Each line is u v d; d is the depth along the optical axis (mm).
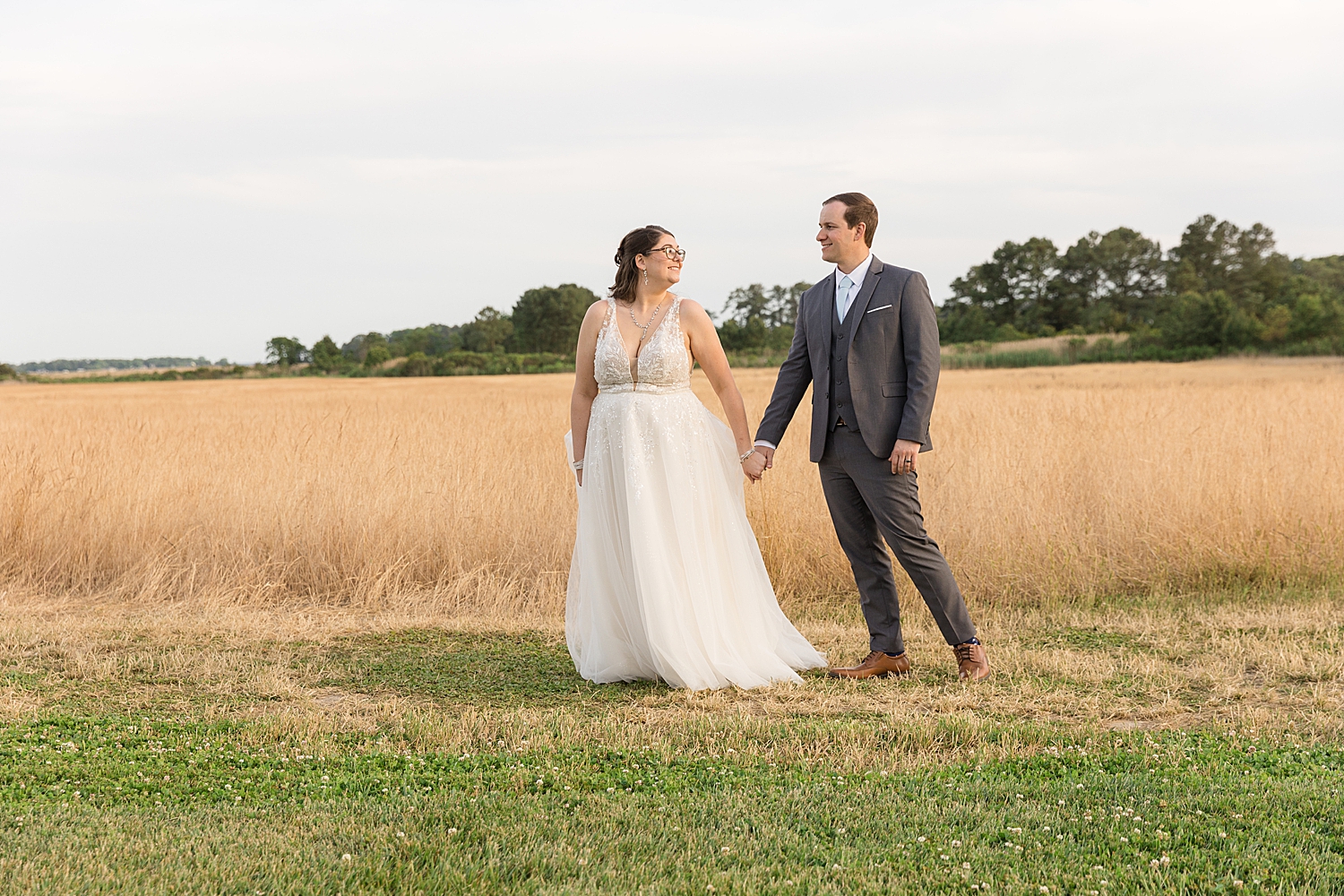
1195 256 112000
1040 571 6059
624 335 4301
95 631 5168
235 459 8430
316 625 5504
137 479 7402
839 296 4250
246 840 2496
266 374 81812
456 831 2545
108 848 2439
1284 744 3271
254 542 6723
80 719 3639
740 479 4488
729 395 4469
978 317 99062
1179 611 5574
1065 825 2586
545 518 6781
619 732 3488
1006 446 7844
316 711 3814
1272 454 7504
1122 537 6477
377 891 2230
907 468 4078
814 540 6414
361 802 2791
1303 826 2555
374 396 27312
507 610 6023
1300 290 84562
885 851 2445
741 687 4109
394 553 6551
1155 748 3236
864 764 3146
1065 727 3523
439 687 4207
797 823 2639
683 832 2570
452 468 7762
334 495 6996
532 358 76938
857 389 4141
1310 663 4242
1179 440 8070
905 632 5160
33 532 6719
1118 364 59812
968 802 2775
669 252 4273
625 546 4230
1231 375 38719
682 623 4137
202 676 4316
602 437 4266
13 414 15156
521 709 3793
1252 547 6266
